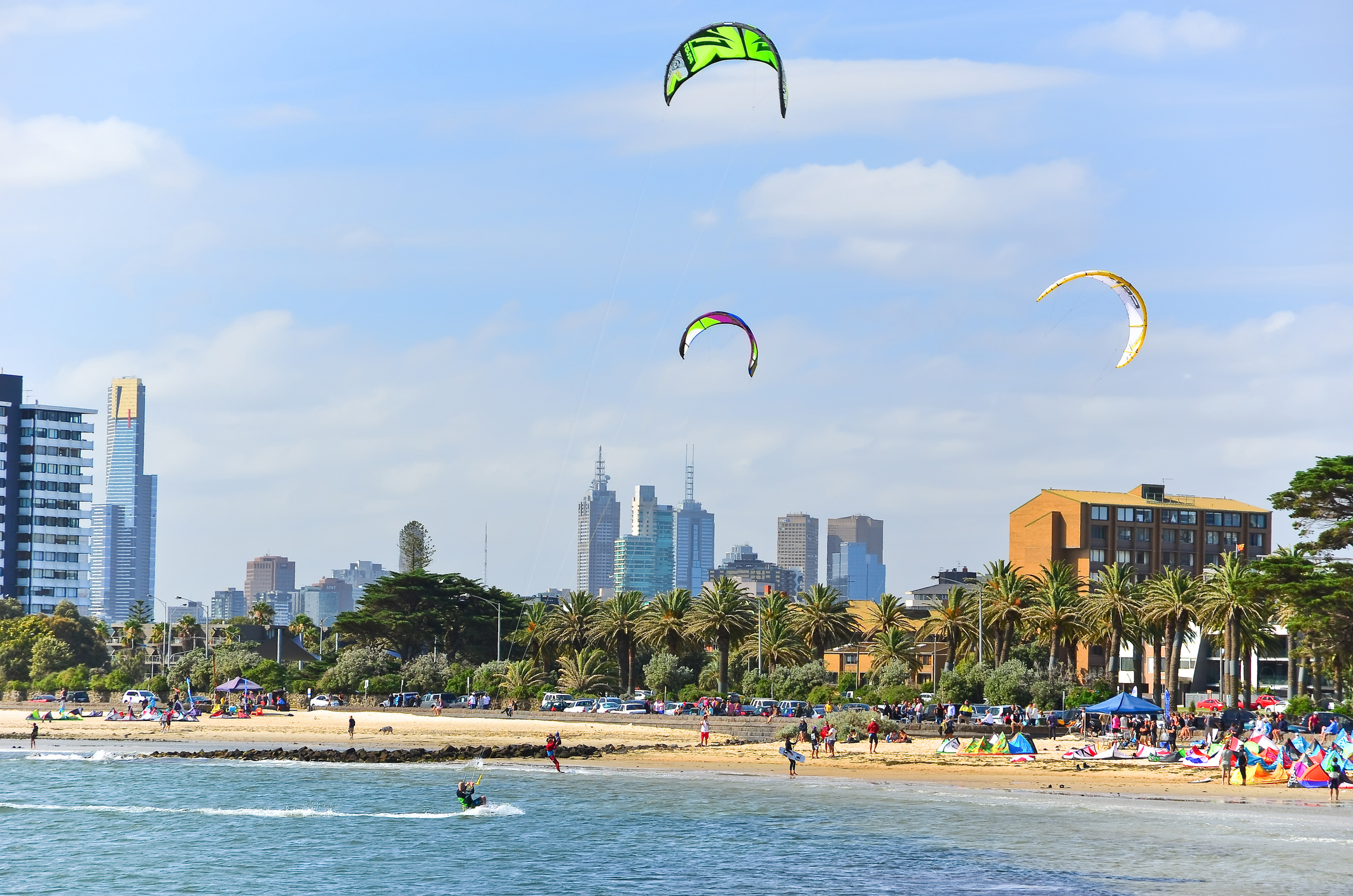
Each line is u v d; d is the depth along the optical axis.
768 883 52.53
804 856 57.50
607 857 57.97
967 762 87.94
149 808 73.25
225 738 118.25
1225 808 67.56
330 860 57.94
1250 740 77.75
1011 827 63.25
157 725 132.00
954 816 66.88
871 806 70.56
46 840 63.44
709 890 51.41
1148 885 50.66
